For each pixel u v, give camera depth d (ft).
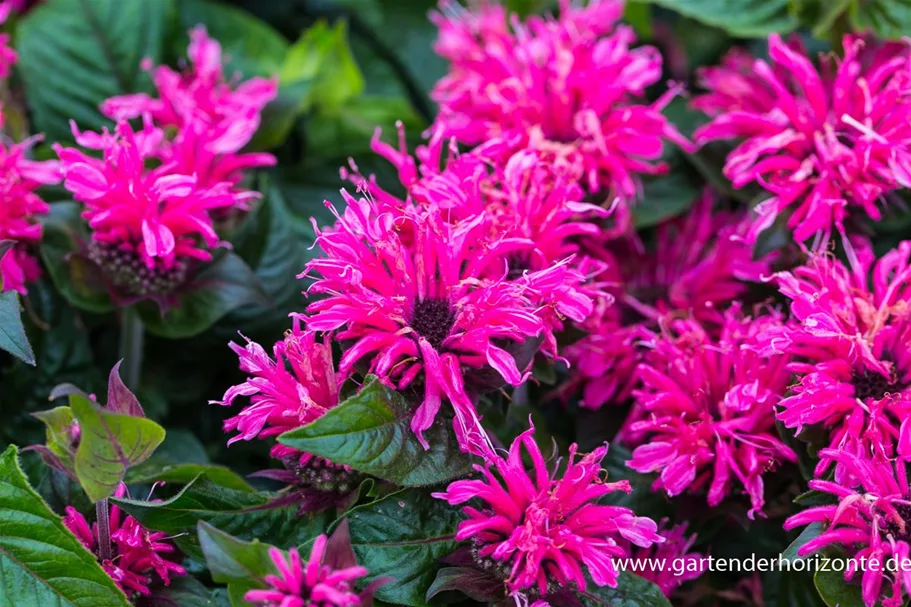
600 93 1.59
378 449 1.37
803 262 1.57
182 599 1.46
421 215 1.43
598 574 1.38
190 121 1.59
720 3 1.68
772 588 1.55
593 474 1.41
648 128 1.60
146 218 1.52
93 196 1.51
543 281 1.42
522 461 1.49
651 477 1.55
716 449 1.50
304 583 1.33
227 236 1.64
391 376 1.42
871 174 1.54
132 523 1.45
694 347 1.53
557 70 1.60
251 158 1.63
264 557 1.34
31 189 1.60
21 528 1.41
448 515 1.44
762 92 1.66
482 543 1.42
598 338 1.58
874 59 1.65
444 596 1.43
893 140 1.54
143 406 1.66
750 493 1.49
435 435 1.40
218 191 1.56
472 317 1.40
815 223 1.53
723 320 1.60
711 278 1.63
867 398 1.46
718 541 1.55
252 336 1.68
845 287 1.49
